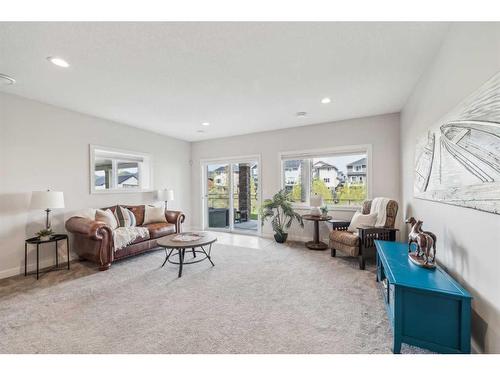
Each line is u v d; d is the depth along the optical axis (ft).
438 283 4.94
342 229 12.73
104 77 8.43
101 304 7.33
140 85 9.14
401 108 12.10
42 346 5.39
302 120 14.24
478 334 4.63
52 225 11.17
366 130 13.61
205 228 20.06
